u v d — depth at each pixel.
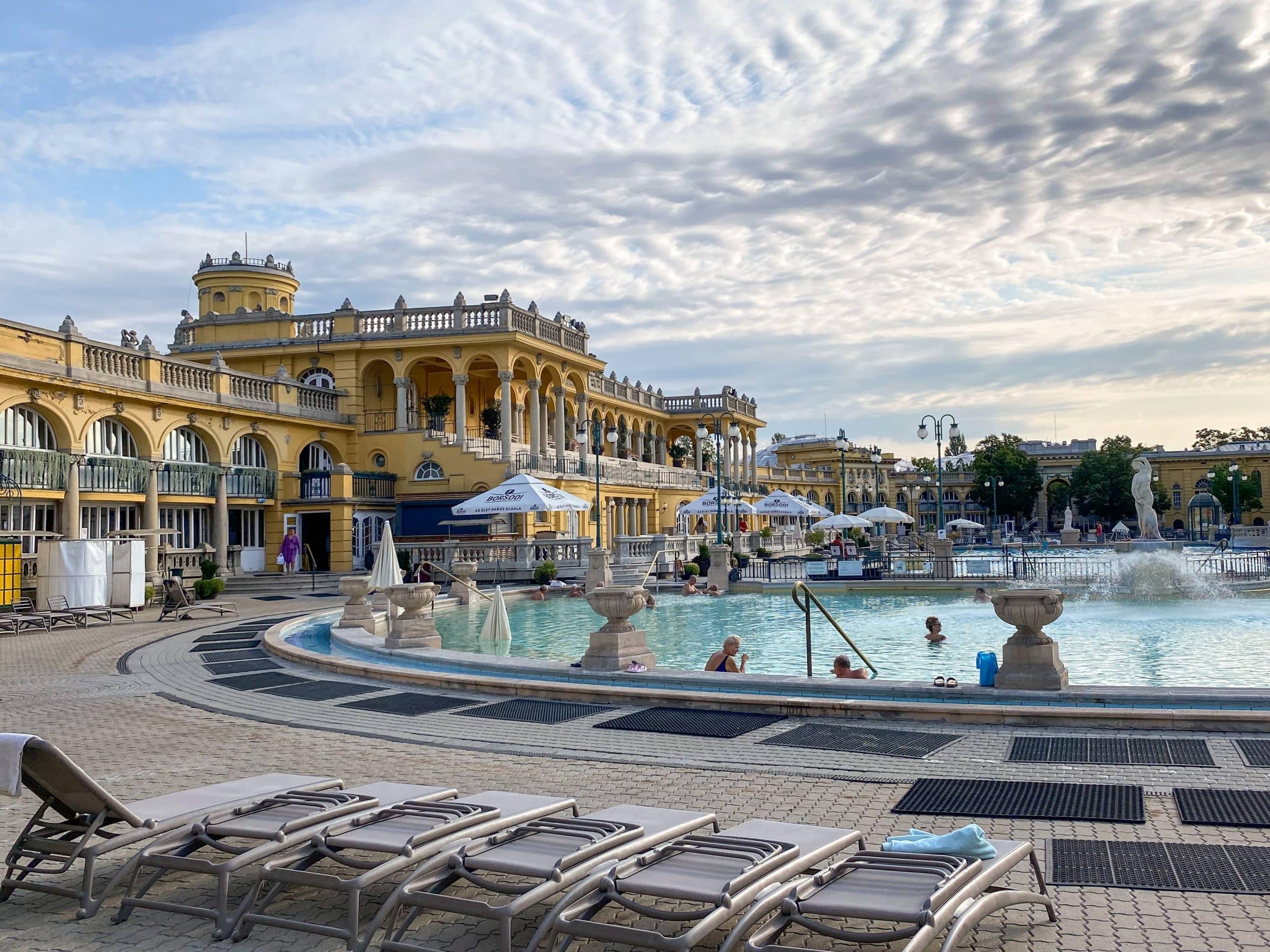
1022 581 32.25
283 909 5.79
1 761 5.34
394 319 45.38
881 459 118.81
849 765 9.20
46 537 29.02
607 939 4.59
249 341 46.22
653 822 5.71
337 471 39.53
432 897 4.99
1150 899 5.66
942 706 11.08
